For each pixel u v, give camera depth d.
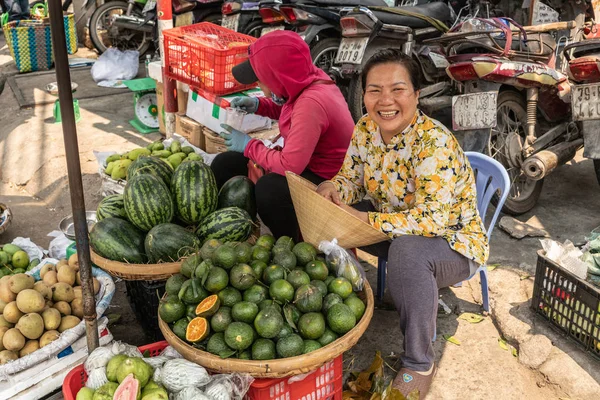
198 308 2.39
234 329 2.28
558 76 4.27
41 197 5.15
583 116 4.01
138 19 8.37
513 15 5.82
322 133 3.21
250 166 3.70
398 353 3.07
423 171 2.59
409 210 2.62
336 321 2.36
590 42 4.17
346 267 2.60
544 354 3.01
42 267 3.10
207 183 3.16
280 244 2.71
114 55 8.05
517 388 2.85
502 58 4.27
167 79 4.93
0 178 5.55
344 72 5.30
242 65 3.40
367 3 5.88
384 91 2.50
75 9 9.62
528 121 4.34
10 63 8.95
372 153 2.83
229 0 6.45
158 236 2.84
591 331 2.93
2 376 2.47
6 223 4.32
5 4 9.94
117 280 3.85
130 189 2.99
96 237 2.92
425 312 2.59
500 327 3.26
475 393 2.82
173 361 2.28
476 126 4.18
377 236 2.58
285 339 2.28
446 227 2.75
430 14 5.83
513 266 3.83
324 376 2.51
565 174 5.21
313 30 5.50
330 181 2.97
